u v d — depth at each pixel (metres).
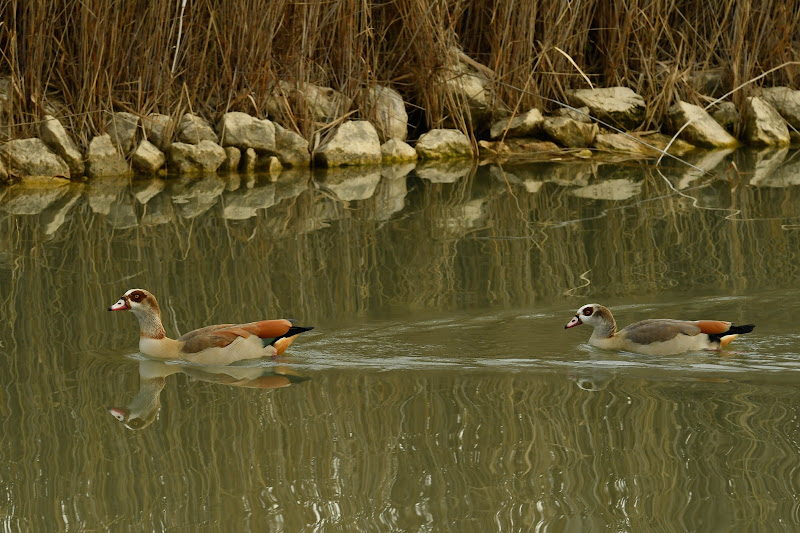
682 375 11.07
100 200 19.92
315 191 21.00
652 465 8.86
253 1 23.03
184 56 22.98
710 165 23.36
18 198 20.00
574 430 9.63
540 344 12.14
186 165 22.47
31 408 10.45
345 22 23.94
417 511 8.12
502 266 15.23
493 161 24.36
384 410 10.22
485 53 25.81
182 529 7.92
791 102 26.34
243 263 15.58
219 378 11.36
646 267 15.02
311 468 8.95
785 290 13.65
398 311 13.23
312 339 12.29
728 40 26.14
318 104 24.31
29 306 13.63
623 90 25.75
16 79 21.22
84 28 21.41
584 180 21.97
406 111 25.67
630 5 25.20
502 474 8.75
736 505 8.11
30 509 8.30
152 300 12.04
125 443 9.59
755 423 9.67
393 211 19.11
